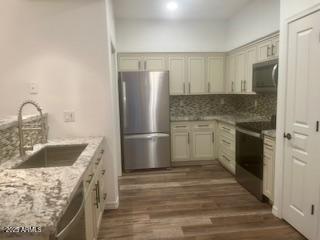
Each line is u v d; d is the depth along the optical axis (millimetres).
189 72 4691
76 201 1403
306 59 2141
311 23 2066
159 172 4227
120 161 4043
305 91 2166
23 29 2559
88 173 1747
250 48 3830
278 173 2588
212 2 3754
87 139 2586
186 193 3318
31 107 2643
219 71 4789
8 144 1854
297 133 2289
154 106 4211
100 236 2354
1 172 1497
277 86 2705
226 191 3361
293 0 2271
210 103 5094
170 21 4672
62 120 2697
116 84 3801
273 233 2354
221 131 4387
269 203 2959
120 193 3363
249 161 3266
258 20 3596
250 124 3404
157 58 4586
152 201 3098
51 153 2314
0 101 2617
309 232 2182
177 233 2391
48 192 1184
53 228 897
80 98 2691
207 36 4781
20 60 2592
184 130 4512
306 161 2188
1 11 2527
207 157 4633
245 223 2539
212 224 2535
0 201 1087
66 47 2615
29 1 2537
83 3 2580
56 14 2572
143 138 4234
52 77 2639
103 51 2643
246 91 3988
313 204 2119
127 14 4273
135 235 2369
